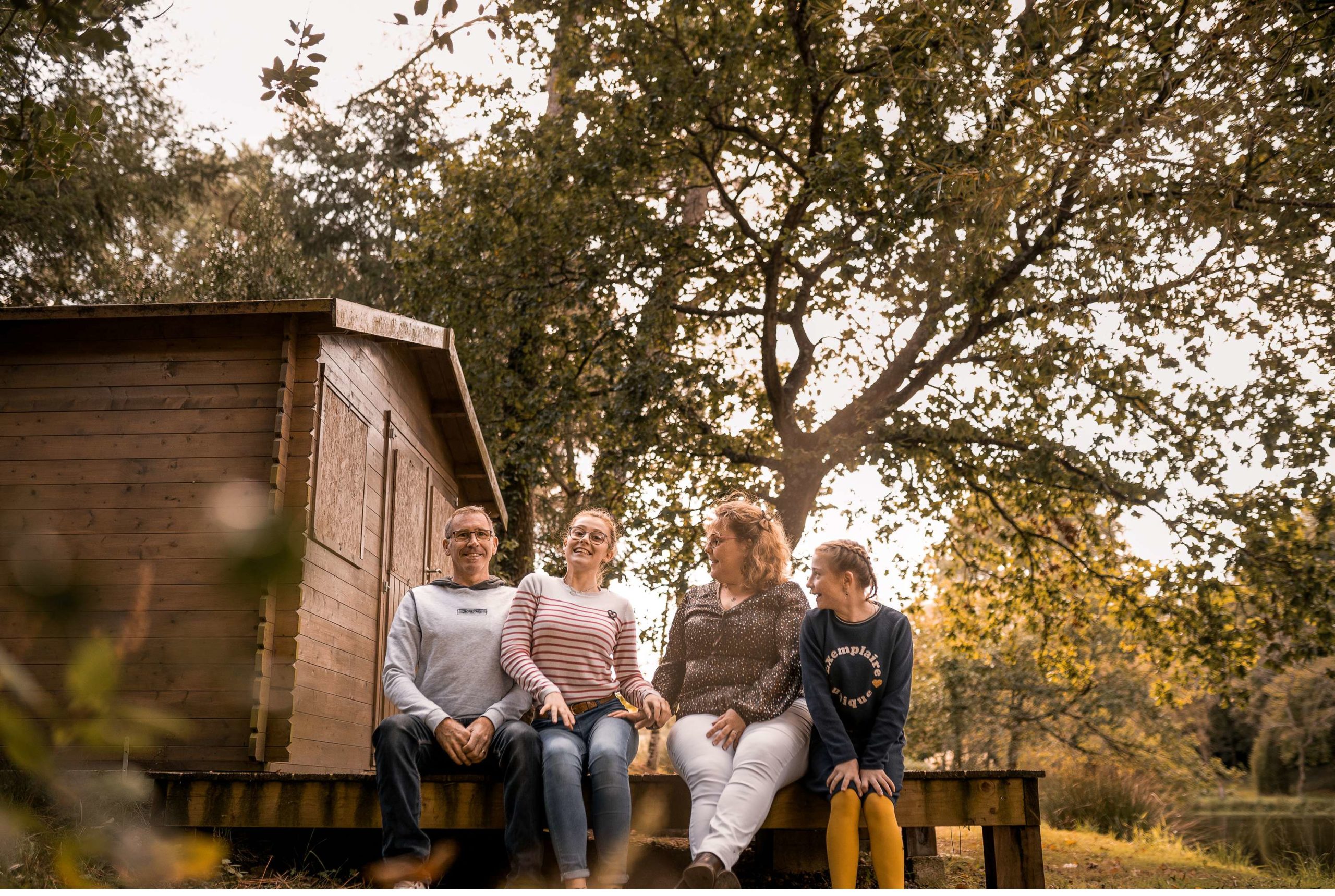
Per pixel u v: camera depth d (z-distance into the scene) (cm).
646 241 1320
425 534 909
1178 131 817
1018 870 449
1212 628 1244
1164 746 1770
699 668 440
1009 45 939
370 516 746
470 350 1378
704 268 1404
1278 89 811
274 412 611
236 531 49
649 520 1289
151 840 62
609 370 1344
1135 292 1062
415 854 383
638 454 1288
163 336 625
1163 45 997
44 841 60
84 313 605
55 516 596
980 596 1534
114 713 50
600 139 1312
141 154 1677
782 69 1260
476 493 1081
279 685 563
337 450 665
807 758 420
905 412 1315
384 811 388
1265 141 875
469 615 444
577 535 463
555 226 1365
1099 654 1728
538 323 1405
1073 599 1452
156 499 597
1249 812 1845
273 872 460
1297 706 2438
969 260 1092
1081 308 1205
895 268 1137
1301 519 1243
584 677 432
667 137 1310
